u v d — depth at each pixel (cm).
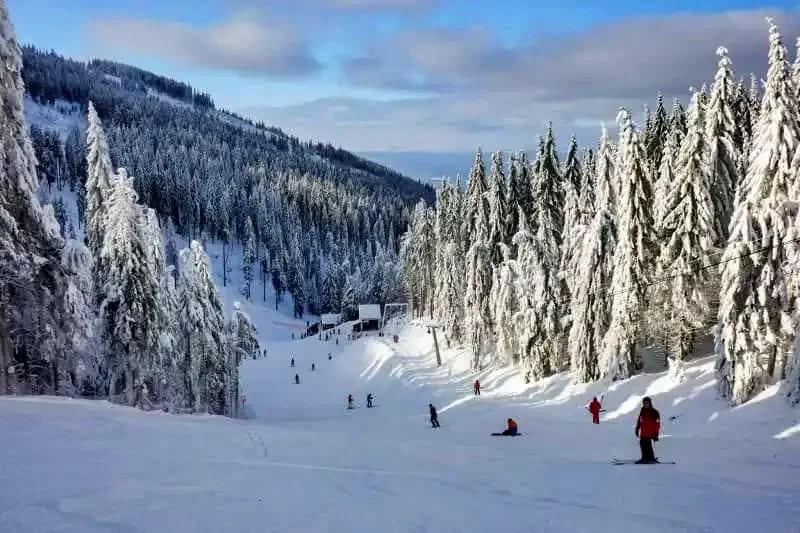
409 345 7338
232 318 4744
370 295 11612
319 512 836
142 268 2997
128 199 2981
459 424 3156
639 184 3278
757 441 1894
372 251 17138
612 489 1159
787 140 2322
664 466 1473
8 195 2189
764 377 2366
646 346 3578
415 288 8794
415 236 8569
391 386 5959
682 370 2975
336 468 1258
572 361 3678
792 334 2312
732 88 3181
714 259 3123
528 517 899
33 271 2220
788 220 2302
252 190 17662
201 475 1022
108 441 1317
